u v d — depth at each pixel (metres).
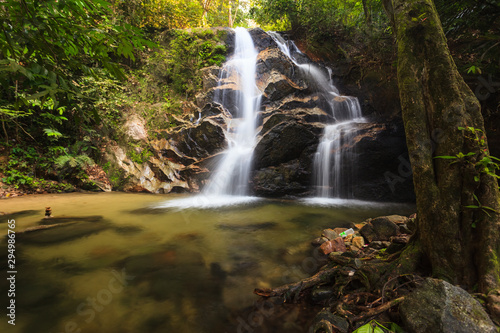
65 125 7.95
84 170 7.81
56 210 5.44
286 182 7.46
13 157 6.98
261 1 11.84
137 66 10.54
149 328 1.91
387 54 7.45
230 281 2.62
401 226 3.46
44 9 1.27
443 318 1.41
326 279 2.37
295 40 11.82
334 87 9.84
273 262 3.08
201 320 2.00
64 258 3.14
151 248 3.50
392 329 1.55
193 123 8.85
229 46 11.28
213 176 7.90
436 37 2.10
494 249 1.72
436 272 1.87
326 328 1.57
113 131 8.47
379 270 2.08
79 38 1.40
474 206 1.77
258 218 5.14
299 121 7.71
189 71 10.01
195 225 4.61
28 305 2.18
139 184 7.80
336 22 10.61
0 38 1.25
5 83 1.27
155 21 11.30
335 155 7.30
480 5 3.85
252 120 8.68
